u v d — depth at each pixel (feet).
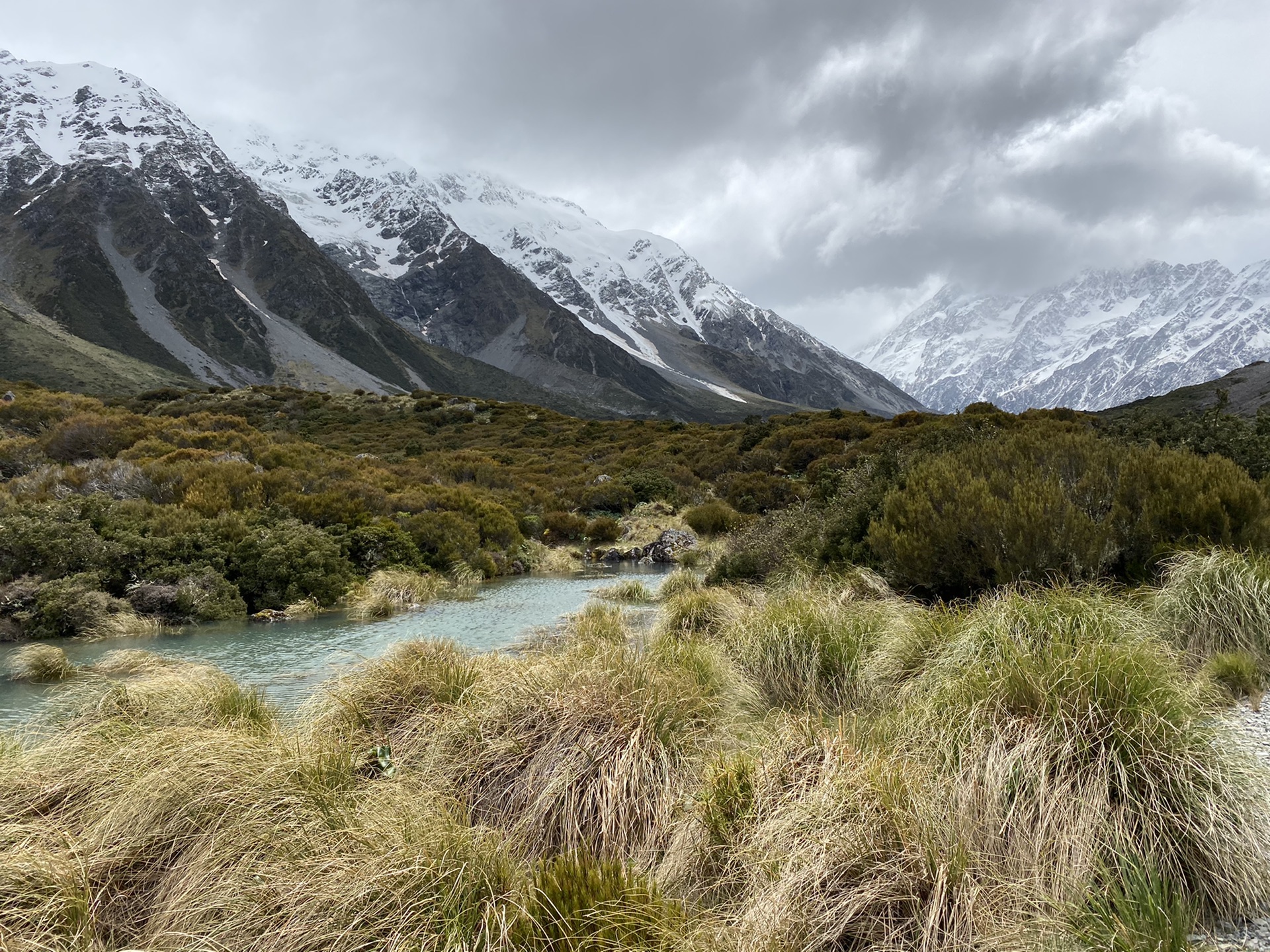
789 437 117.39
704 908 10.03
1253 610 18.03
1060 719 11.05
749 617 22.52
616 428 172.76
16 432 100.07
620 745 13.21
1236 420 39.83
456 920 9.03
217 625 37.91
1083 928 8.20
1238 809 9.75
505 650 30.78
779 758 12.35
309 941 9.18
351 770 13.85
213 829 11.50
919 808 10.00
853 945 8.95
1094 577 21.97
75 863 10.77
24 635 34.09
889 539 27.17
